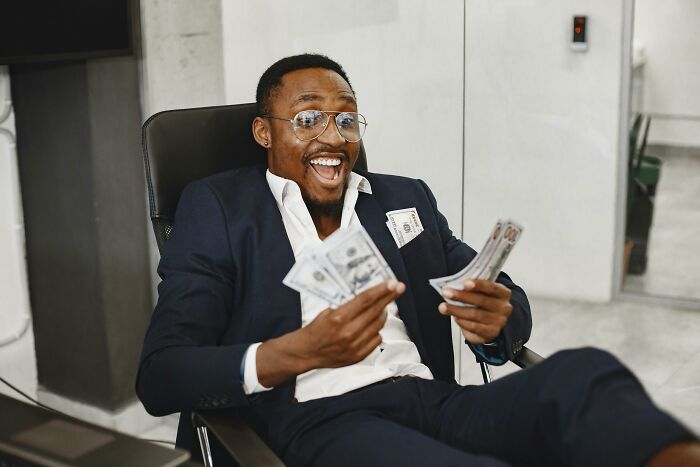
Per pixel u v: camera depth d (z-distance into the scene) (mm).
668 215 2508
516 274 2627
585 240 2545
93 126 2590
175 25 2641
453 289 1601
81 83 2561
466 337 1655
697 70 2381
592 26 2398
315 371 1701
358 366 1728
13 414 1343
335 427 1597
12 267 2725
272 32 2650
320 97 1796
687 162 2461
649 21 2375
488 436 1563
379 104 2604
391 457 1474
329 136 1784
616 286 2570
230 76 2701
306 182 1813
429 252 1872
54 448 1239
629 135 2471
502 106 2500
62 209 2691
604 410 1332
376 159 2641
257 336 1694
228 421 1512
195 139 1901
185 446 1719
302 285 1447
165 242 1841
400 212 1879
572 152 2486
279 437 1631
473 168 2557
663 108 2441
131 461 1211
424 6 2504
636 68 2420
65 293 2756
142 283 2809
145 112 2691
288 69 1831
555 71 2447
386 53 2562
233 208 1755
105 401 2764
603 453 1288
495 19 2459
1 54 2295
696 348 2539
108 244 2684
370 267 1439
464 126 2539
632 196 2529
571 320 2617
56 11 2395
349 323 1438
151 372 1560
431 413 1676
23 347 2801
